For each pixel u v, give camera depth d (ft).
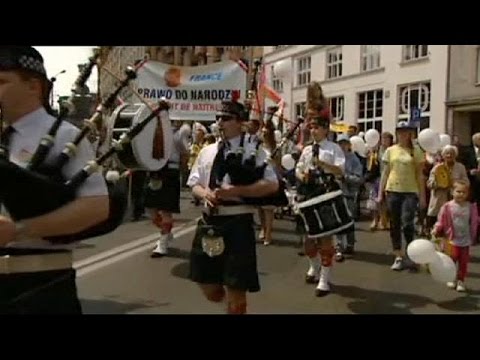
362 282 21.70
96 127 7.39
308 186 19.70
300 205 19.51
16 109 7.31
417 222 30.94
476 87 66.13
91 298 18.81
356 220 40.68
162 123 18.42
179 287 20.47
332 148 19.81
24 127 7.32
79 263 24.61
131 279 21.72
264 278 22.26
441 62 69.31
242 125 13.79
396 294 19.94
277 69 31.07
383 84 77.92
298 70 94.02
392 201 23.94
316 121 19.86
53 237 7.15
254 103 22.93
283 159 28.73
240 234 13.15
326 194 19.30
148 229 34.94
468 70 66.85
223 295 13.97
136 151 17.30
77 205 6.93
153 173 25.98
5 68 7.06
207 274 13.39
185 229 35.45
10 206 6.66
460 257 20.48
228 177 13.38
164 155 18.75
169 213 26.35
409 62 73.77
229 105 13.58
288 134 17.56
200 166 14.17
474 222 20.57
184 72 28.71
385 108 77.46
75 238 7.42
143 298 18.86
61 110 7.23
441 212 20.80
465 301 19.07
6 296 7.02
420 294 19.98
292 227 36.91
